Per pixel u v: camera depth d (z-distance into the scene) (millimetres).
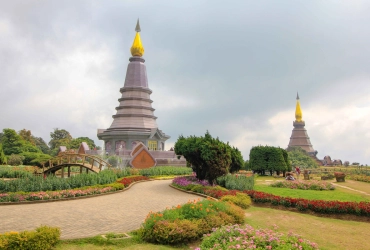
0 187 22047
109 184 25969
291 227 13891
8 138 80062
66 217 15320
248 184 25734
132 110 61656
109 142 61719
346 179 38719
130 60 66000
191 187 25453
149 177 39094
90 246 10734
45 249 9922
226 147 26922
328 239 12227
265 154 45188
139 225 13875
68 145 97562
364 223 14891
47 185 23188
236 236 10352
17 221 14352
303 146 101312
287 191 25344
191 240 11664
